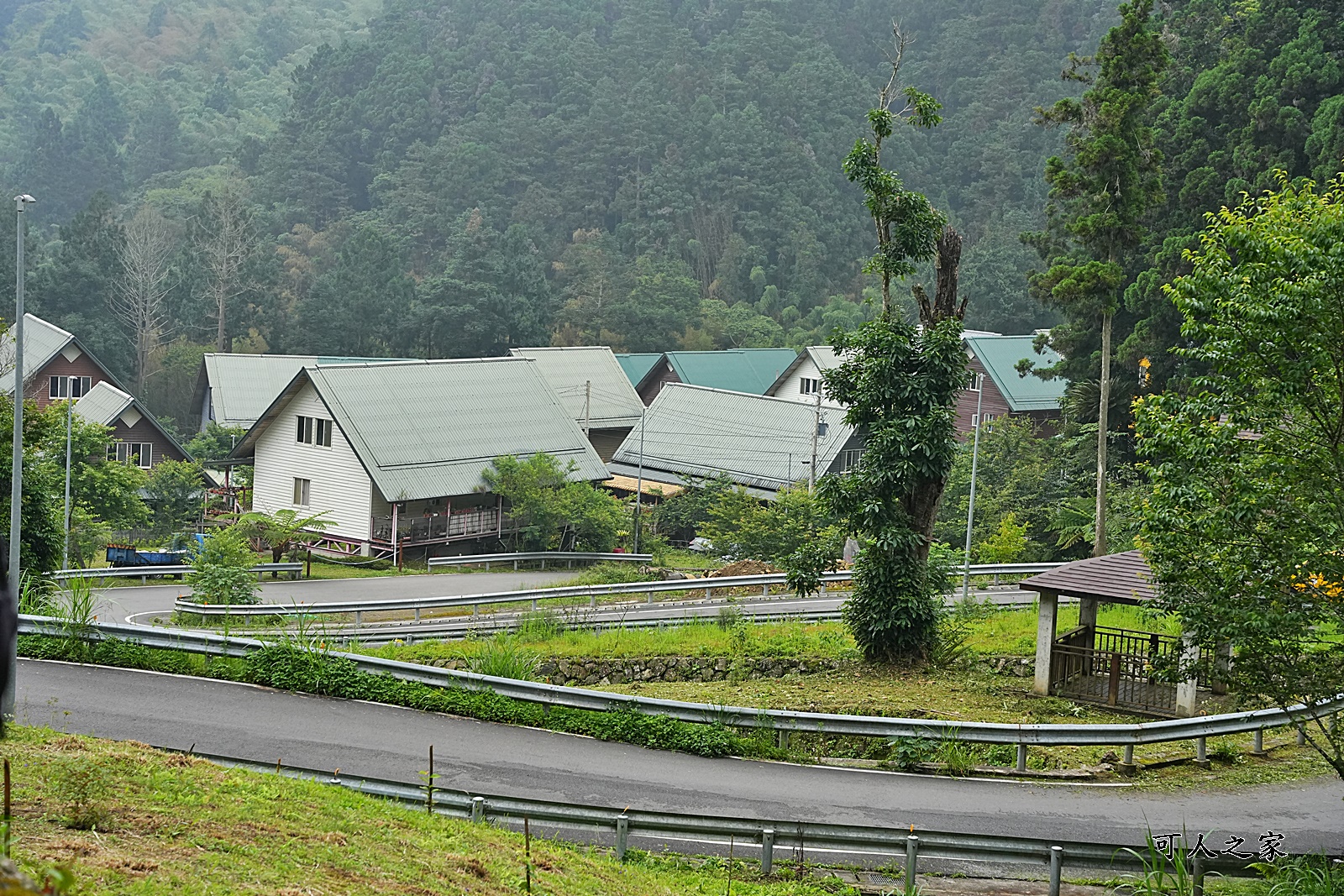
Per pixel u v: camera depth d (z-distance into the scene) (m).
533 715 18.86
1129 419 49.34
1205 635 13.90
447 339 97.56
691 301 106.88
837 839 13.32
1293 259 12.70
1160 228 47.00
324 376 51.78
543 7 145.62
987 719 21.34
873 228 124.31
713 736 18.23
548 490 51.09
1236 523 13.55
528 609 32.19
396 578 43.97
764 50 135.00
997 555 45.09
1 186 131.38
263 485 54.03
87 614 21.06
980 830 15.40
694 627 29.36
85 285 95.81
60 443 48.47
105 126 155.25
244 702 18.53
